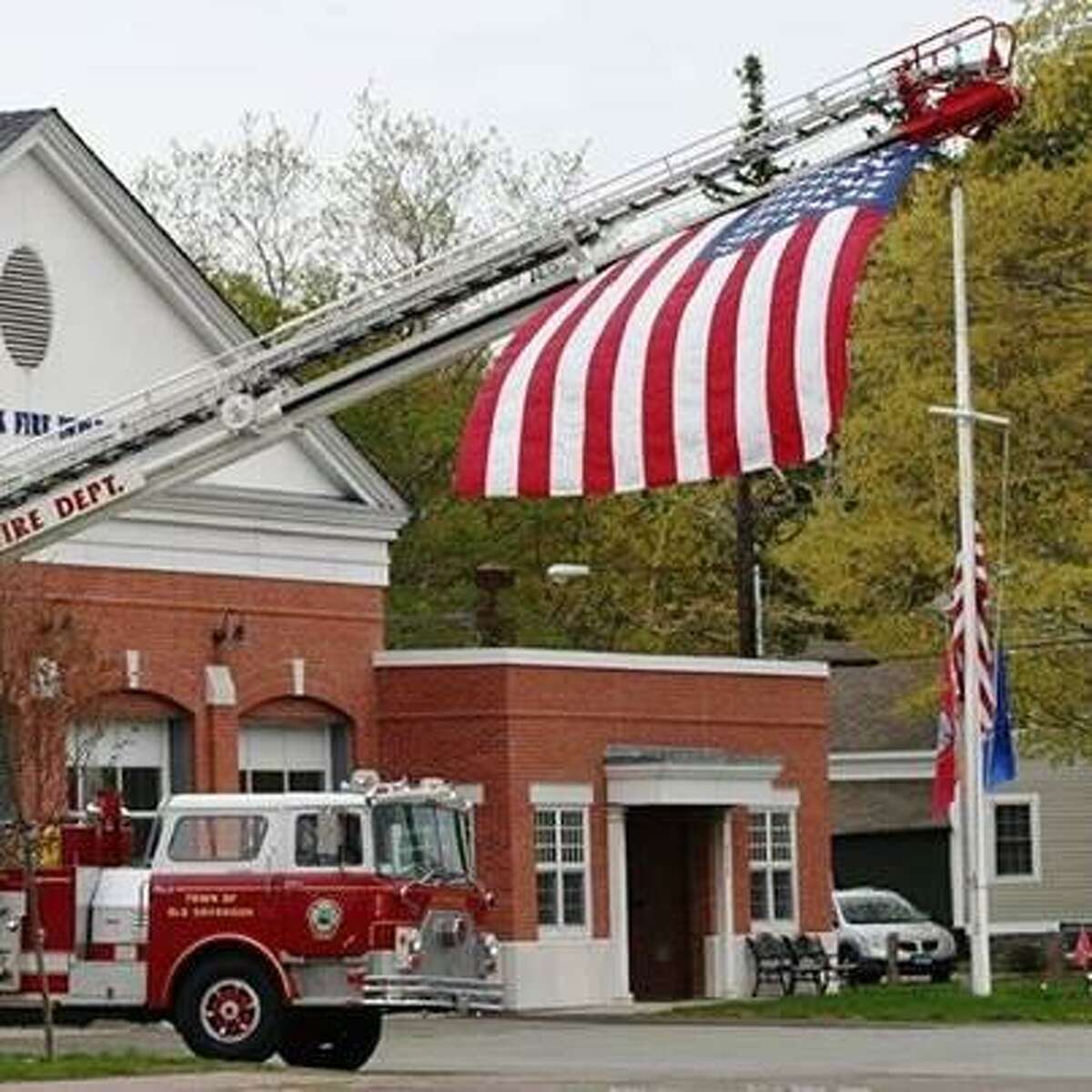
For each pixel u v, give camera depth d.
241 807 40.41
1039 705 66.56
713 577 92.88
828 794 68.00
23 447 47.03
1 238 54.88
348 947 39.97
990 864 83.88
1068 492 66.19
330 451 59.97
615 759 61.59
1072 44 67.00
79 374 56.34
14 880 39.91
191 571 57.00
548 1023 53.94
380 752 60.72
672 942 63.56
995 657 57.00
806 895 66.00
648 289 37.28
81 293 56.50
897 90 39.09
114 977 40.09
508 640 85.62
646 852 63.53
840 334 36.00
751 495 83.88
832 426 35.84
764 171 39.69
